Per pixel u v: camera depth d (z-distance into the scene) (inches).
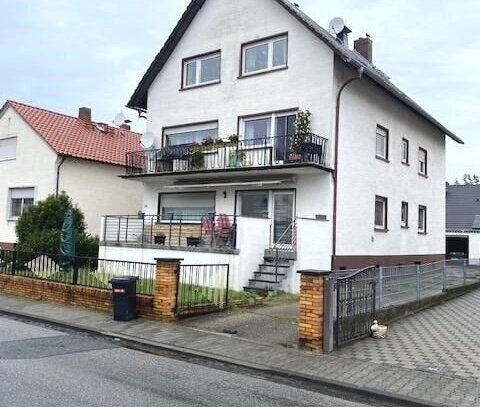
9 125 997.8
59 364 286.7
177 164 764.0
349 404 240.4
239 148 716.0
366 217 722.8
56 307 480.1
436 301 565.9
